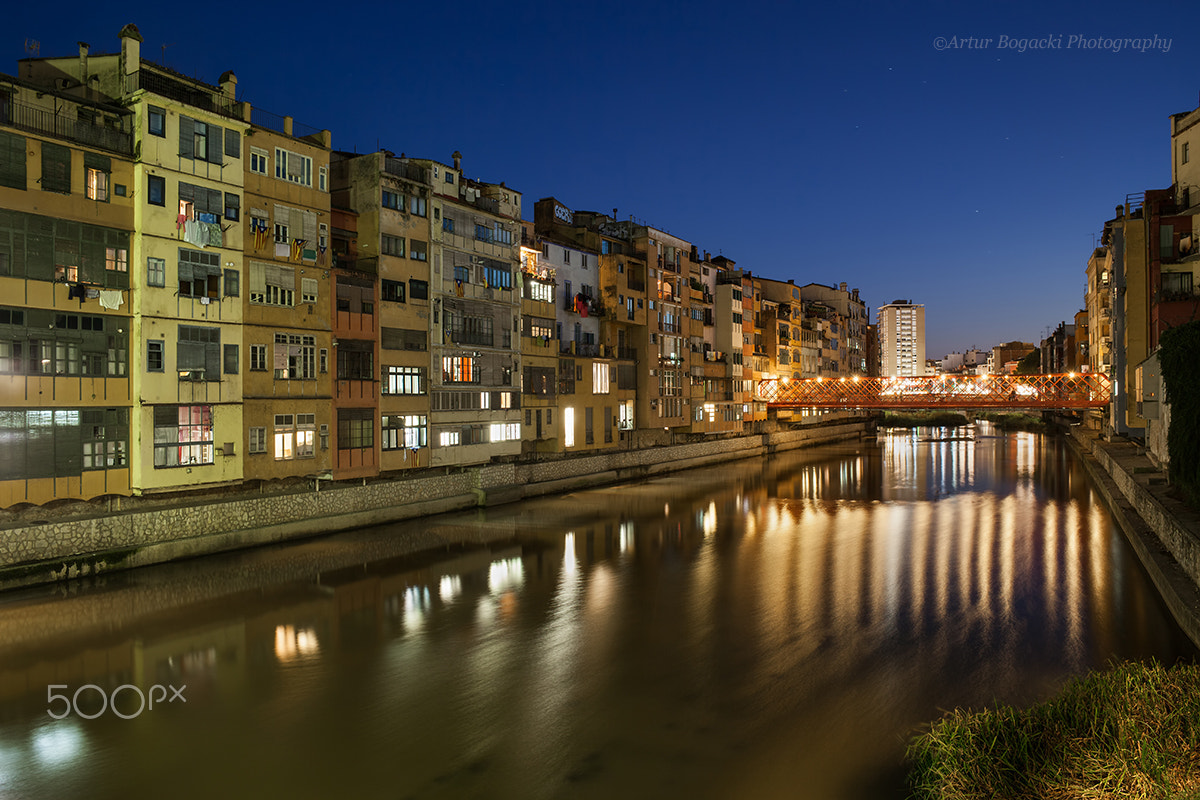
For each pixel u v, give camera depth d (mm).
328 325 36625
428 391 42312
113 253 28750
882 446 99562
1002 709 14945
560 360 55000
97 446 28203
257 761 15320
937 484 60438
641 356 65312
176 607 24719
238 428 32500
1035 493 54906
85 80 30812
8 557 24781
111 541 27422
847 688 18984
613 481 58656
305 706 17859
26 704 17781
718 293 80438
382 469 39438
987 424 156750
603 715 17422
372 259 39625
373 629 23312
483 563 31984
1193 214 50500
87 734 16422
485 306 46875
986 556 34031
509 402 48719
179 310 30375
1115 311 61938
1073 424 108938
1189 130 53531
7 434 25688
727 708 17828
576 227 62000
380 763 15258
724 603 26359
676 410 69938
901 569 31484
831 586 28688
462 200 45531
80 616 23516
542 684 19219
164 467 29734
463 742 16141
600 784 14469
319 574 29219
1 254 25578
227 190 32344
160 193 29922
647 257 65688
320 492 35469
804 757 15516
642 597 27078
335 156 41562
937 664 20609
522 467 50000
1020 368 189500
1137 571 30938
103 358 28375
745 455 81688
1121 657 21047
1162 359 31781
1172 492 33719
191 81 31172
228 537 31125
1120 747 12727
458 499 43594
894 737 16391
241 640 22141
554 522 41469
